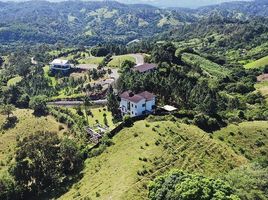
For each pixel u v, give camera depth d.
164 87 182.75
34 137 147.88
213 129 149.38
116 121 174.25
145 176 112.38
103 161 132.88
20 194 128.25
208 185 82.88
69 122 185.75
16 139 181.50
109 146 141.12
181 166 120.56
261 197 92.56
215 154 131.00
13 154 163.25
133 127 146.12
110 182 114.44
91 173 128.75
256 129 150.62
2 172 146.25
